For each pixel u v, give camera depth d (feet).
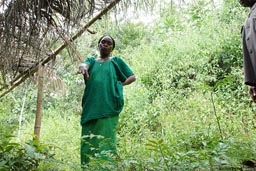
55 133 21.34
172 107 20.76
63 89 16.83
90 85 11.68
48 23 9.96
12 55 10.37
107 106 11.43
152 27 30.83
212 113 17.35
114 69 12.08
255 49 6.15
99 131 11.27
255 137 12.59
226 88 20.58
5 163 7.77
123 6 10.02
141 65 24.72
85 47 13.38
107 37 12.14
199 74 21.86
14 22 9.56
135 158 8.15
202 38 23.72
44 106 28.96
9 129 13.39
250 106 19.20
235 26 23.58
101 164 7.99
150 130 20.35
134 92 22.75
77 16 9.62
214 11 24.81
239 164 7.42
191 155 7.32
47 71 15.42
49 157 8.86
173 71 23.26
